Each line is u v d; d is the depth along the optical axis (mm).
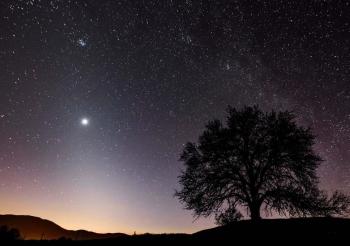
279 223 16406
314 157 18125
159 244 14227
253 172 18688
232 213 18625
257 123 19578
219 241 13750
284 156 18359
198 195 19234
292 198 17500
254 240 13148
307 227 14742
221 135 19531
